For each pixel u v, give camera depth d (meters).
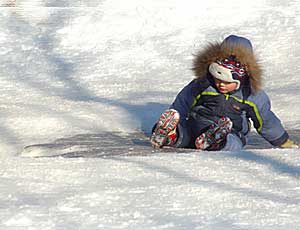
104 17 30.62
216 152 12.46
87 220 7.71
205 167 10.83
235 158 11.62
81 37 29.27
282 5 31.22
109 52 27.77
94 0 32.16
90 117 18.05
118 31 29.64
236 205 8.40
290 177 10.02
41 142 15.59
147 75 25.02
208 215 7.94
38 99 21.09
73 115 18.25
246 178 9.97
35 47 28.47
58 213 7.99
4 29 29.88
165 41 28.59
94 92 22.28
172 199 8.68
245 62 13.67
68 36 29.38
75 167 10.91
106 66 26.27
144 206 8.34
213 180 9.84
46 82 24.27
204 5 31.12
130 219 7.77
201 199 8.68
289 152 12.08
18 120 17.58
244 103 14.00
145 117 18.20
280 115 18.38
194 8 30.92
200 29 29.50
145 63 26.53
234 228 7.43
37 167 10.86
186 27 29.70
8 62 26.94
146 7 31.08
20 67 26.38
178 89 22.55
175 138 13.95
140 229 7.39
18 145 15.43
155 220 7.73
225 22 30.02
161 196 8.83
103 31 29.67
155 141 13.91
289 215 7.96
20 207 8.23
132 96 21.36
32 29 29.94
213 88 14.02
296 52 26.86
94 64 26.53
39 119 17.67
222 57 13.66
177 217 7.86
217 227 7.46
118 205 8.39
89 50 28.11
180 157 11.88
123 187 9.34
